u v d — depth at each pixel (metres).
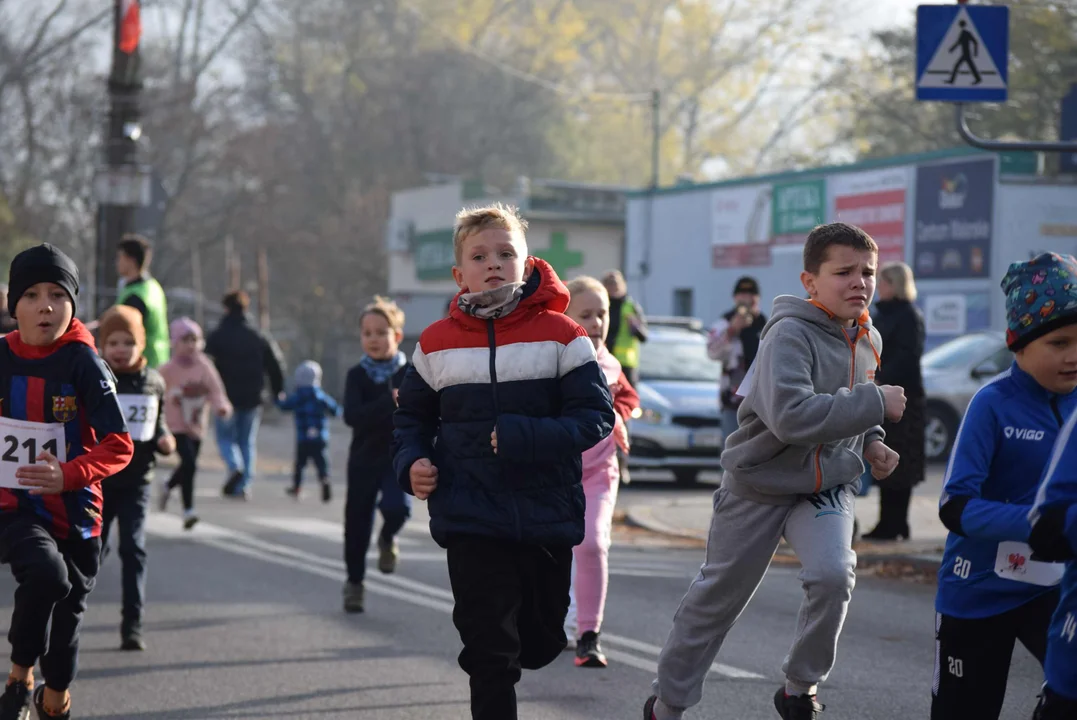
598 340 8.42
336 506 18.55
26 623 6.00
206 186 73.00
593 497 8.33
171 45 66.81
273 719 7.05
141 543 8.86
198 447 14.45
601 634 9.30
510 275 5.35
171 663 8.42
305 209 75.81
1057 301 4.59
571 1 78.19
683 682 6.08
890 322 12.75
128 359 8.57
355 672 8.17
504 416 5.14
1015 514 4.49
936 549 12.71
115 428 6.26
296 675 8.09
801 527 5.82
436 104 77.06
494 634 5.23
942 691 5.00
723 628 6.05
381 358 10.21
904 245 36.62
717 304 44.12
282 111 77.12
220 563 12.83
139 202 24.67
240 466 19.14
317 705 7.35
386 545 10.45
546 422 5.13
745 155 79.81
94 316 24.69
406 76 76.69
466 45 74.31
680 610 6.09
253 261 75.81
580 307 8.39
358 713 7.17
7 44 54.41
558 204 51.84
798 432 5.53
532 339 5.32
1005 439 4.80
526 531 5.22
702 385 20.84
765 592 11.08
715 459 20.03
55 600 6.04
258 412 19.45
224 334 18.88
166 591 11.20
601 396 5.31
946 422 24.53
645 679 7.96
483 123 77.62
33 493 6.11
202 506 18.14
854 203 38.44
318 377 19.36
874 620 9.86
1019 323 4.68
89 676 8.05
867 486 13.00
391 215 66.31
